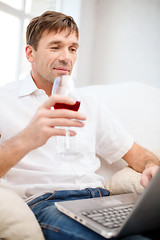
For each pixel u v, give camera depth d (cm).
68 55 123
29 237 85
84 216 82
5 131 121
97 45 312
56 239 88
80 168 128
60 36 122
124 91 189
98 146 149
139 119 178
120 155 145
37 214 101
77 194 117
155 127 178
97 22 311
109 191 131
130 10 295
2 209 84
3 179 116
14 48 229
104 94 183
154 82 291
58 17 123
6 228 84
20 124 122
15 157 86
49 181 120
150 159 136
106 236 71
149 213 73
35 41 125
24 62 239
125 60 299
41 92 128
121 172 141
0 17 213
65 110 77
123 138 146
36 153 122
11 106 125
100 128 146
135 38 294
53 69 123
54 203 102
